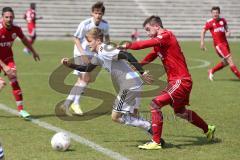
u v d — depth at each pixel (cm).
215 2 9275
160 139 1647
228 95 2872
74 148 1645
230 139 1786
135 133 1880
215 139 1775
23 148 1634
